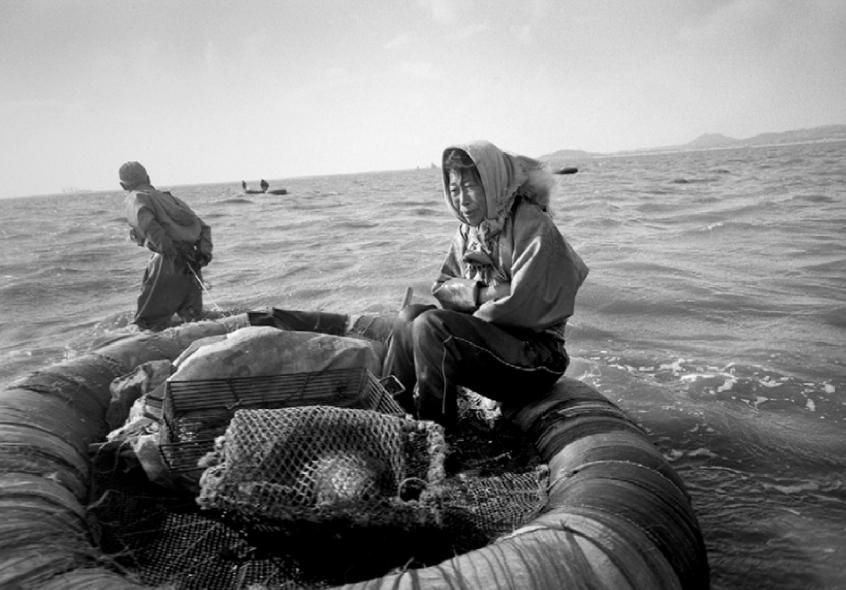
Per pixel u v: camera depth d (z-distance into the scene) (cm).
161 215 685
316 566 260
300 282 1091
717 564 294
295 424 271
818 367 569
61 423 321
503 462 335
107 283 1216
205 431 320
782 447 416
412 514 266
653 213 2111
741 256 1169
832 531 320
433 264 1192
